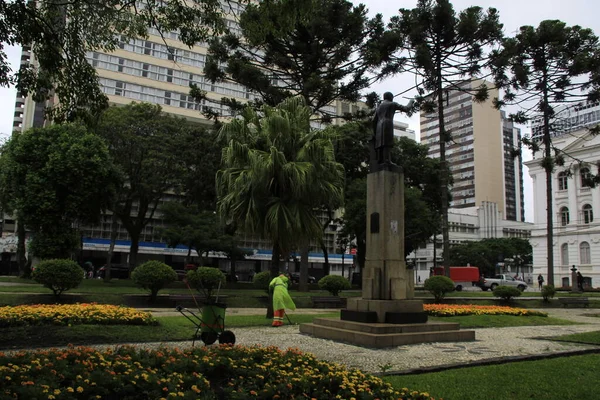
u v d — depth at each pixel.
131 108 29.98
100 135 27.34
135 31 10.36
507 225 86.19
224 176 14.38
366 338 9.32
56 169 22.31
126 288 21.70
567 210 51.97
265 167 13.44
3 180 24.11
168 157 28.50
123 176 25.69
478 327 13.30
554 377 6.38
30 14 8.46
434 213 36.69
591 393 5.59
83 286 21.23
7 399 3.85
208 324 8.08
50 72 9.22
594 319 17.22
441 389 5.66
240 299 19.73
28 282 22.83
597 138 48.53
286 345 9.25
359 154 32.22
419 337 9.76
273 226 13.59
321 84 22.41
